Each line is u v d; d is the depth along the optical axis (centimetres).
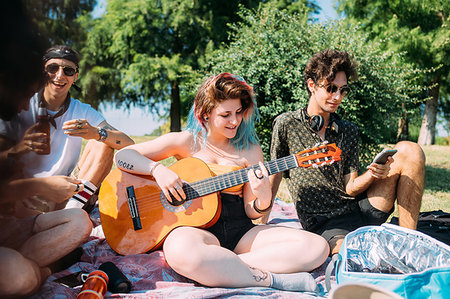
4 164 167
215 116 250
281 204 451
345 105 635
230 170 255
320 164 244
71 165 289
